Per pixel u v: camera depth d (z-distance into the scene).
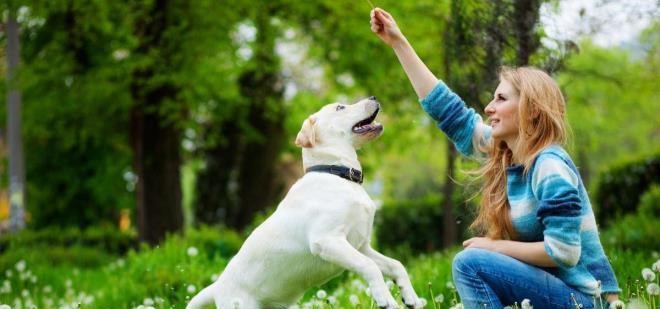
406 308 3.61
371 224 3.66
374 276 3.30
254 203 16.94
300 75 17.80
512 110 3.40
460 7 5.64
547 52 5.54
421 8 10.76
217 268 6.71
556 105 3.35
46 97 13.07
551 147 3.26
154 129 12.65
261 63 13.99
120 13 11.80
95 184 18.50
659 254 6.12
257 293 3.62
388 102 13.66
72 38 12.54
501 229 3.44
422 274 5.79
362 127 3.78
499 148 3.55
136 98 12.74
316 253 3.44
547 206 3.05
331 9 12.88
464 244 3.49
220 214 18.30
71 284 8.27
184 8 11.70
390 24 4.05
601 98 17.83
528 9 5.42
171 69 11.73
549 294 3.18
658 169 11.43
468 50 5.58
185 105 12.68
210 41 11.71
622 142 28.86
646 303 3.39
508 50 5.45
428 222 13.34
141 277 6.89
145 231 12.65
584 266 3.22
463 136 3.97
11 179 13.51
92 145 18.44
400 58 4.08
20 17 12.02
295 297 3.67
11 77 12.43
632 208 11.62
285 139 18.25
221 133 17.83
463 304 3.35
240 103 15.41
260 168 16.94
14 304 7.09
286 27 13.73
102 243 13.27
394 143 15.78
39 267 9.38
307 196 3.57
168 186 12.66
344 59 13.56
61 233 13.57
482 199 3.57
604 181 12.11
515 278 3.21
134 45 11.92
